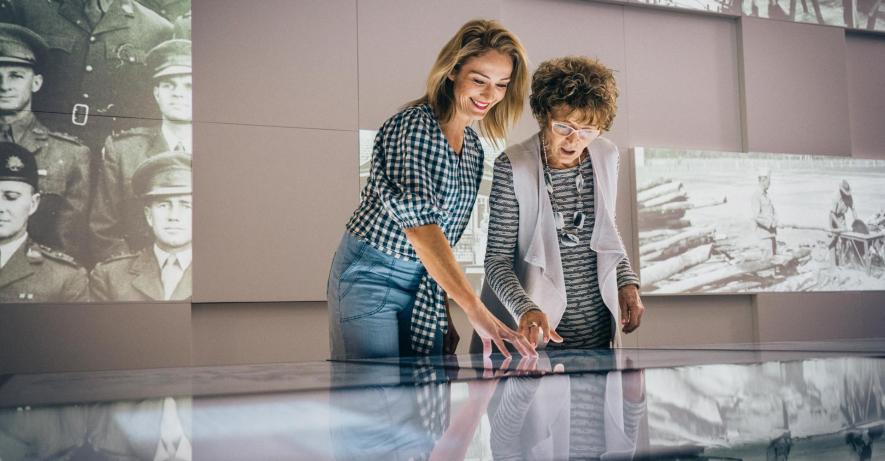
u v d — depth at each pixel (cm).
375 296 153
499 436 26
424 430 28
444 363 78
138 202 371
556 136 175
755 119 504
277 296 398
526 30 464
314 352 409
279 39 406
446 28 434
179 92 380
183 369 85
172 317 372
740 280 484
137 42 375
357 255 153
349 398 40
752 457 21
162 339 370
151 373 75
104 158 368
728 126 505
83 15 369
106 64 371
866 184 522
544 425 28
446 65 157
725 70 507
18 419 34
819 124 519
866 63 549
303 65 409
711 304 489
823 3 525
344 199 412
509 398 38
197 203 389
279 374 64
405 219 142
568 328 181
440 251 139
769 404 34
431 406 35
